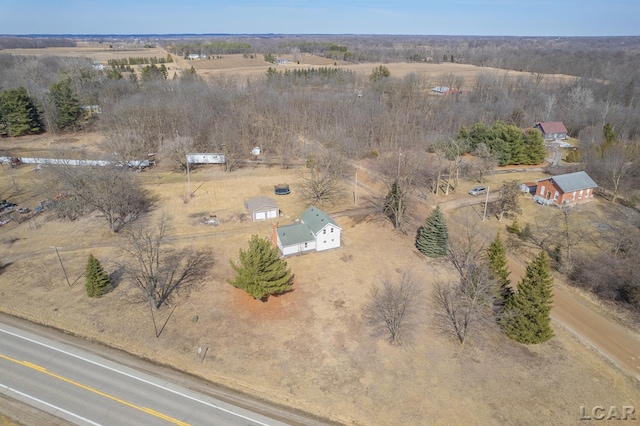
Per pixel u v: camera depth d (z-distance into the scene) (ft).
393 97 431.43
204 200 244.01
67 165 231.09
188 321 146.00
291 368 127.54
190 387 120.98
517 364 128.98
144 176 282.77
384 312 142.51
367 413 113.91
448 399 117.39
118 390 118.83
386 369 127.03
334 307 153.28
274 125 348.18
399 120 347.36
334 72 576.20
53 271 172.65
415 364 128.88
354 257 185.47
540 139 298.56
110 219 202.18
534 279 132.26
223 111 356.59
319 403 116.78
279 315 149.28
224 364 128.98
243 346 135.44
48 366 126.82
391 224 216.13
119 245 191.52
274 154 333.83
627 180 250.98
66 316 148.46
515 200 221.05
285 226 192.44
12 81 440.86
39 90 401.49
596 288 162.20
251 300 156.66
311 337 139.23
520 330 135.33
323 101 388.57
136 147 299.58
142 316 148.25
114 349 134.72
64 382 120.98
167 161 311.88
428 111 389.19
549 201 233.76
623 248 180.45
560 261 179.73
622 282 156.46
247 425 109.60
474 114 376.07
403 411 114.21
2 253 185.37
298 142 343.46
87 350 134.00
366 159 320.70
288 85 490.49
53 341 137.49
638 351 135.44
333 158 274.77
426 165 270.46
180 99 355.77
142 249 153.38
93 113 395.14
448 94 472.85
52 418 109.19
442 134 312.29
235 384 122.62
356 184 257.96
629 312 150.51
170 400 116.16
